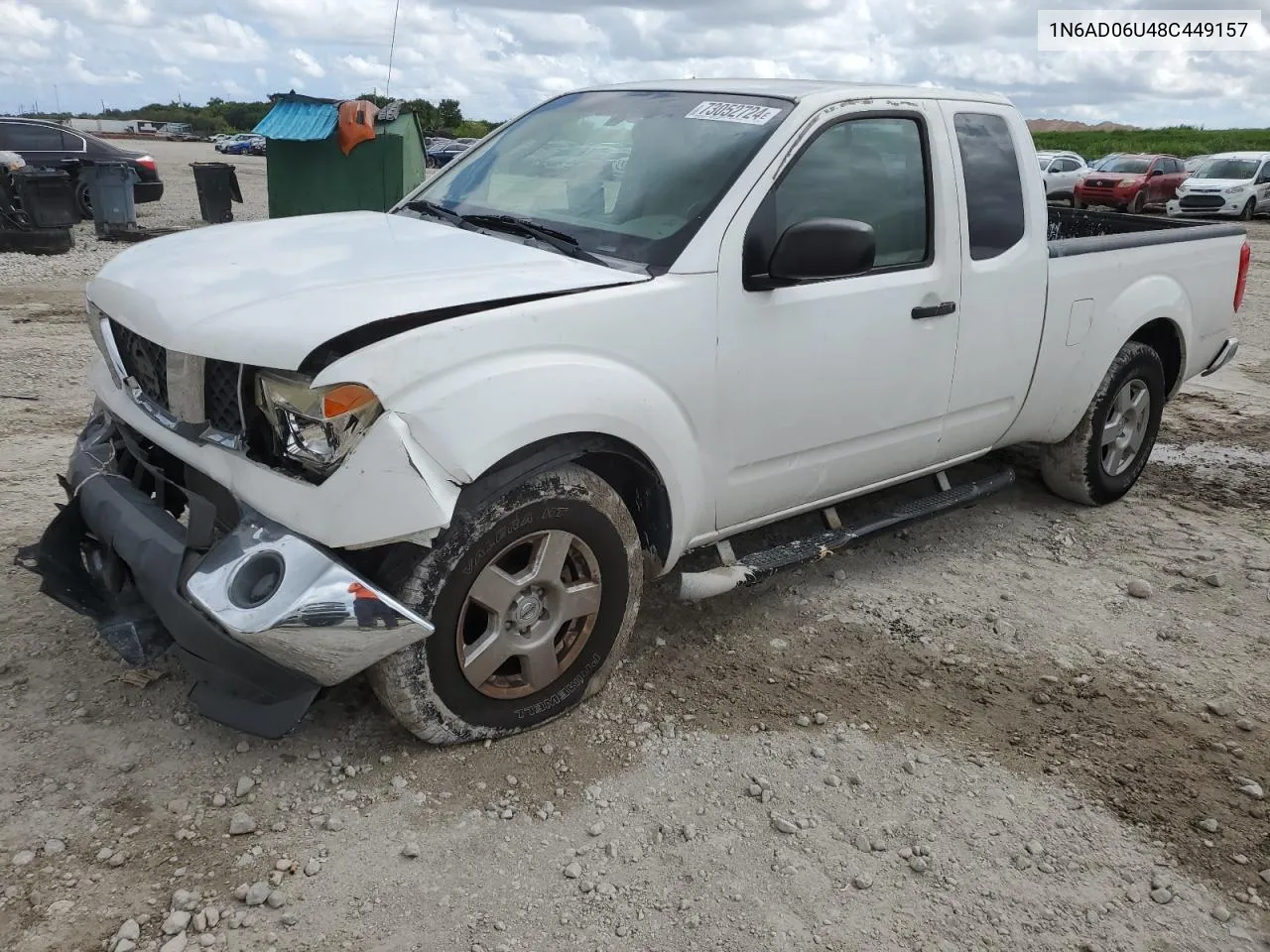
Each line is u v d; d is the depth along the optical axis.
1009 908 2.56
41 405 6.05
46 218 12.98
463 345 2.59
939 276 3.83
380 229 3.49
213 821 2.64
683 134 3.54
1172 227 5.64
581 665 3.15
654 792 2.88
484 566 2.78
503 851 2.62
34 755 2.82
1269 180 24.23
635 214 3.33
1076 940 2.47
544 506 2.84
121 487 2.97
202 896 2.39
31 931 2.26
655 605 3.92
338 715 3.09
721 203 3.21
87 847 2.52
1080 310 4.54
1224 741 3.31
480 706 2.93
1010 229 4.15
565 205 3.53
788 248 3.13
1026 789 3.01
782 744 3.14
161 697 3.11
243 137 56.41
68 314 9.05
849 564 4.45
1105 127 90.75
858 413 3.70
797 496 3.71
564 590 3.00
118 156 16.67
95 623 3.04
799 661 3.63
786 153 3.36
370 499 2.48
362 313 2.54
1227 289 5.50
